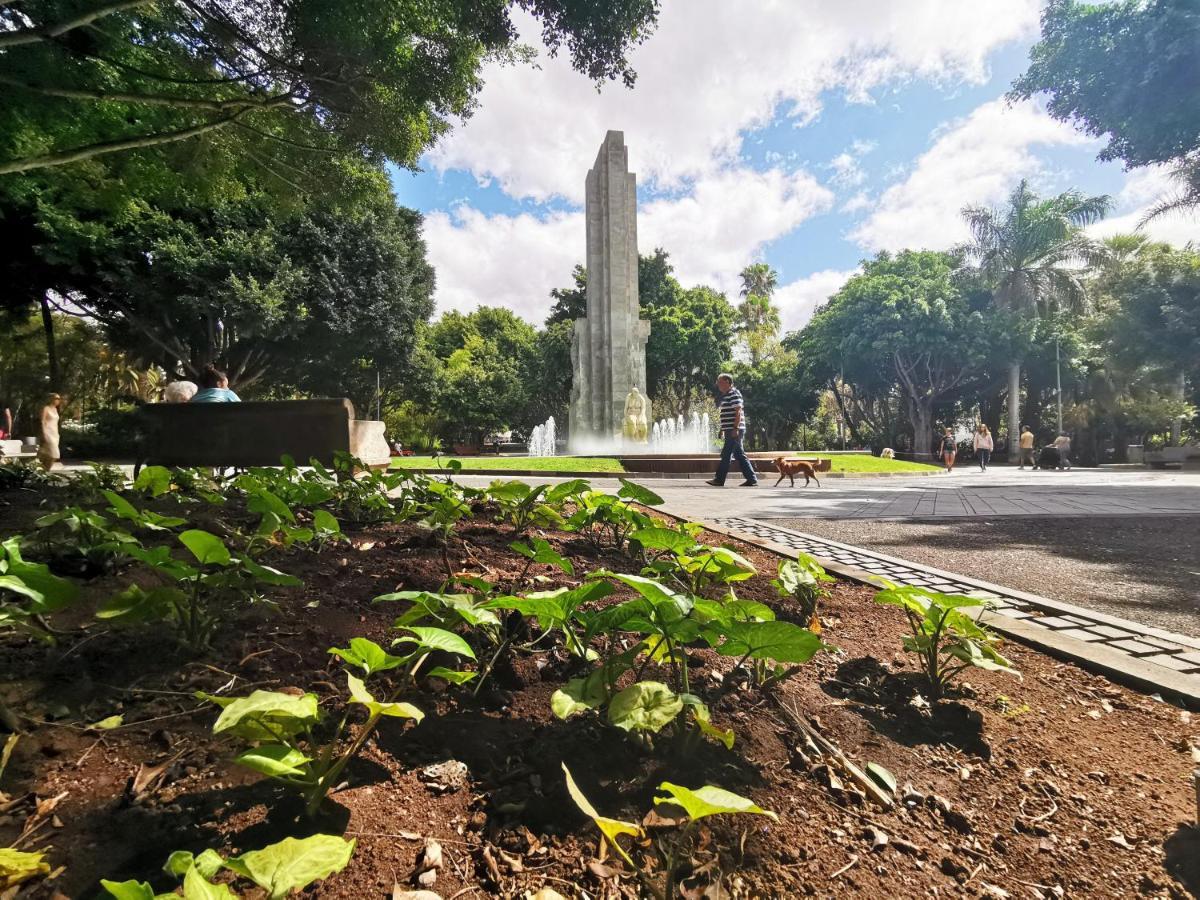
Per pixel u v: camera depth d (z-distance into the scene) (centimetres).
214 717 137
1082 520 645
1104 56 1205
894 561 402
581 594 137
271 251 1895
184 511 319
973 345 2986
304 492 297
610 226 2300
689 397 3791
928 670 193
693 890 104
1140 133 1213
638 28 641
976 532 555
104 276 1683
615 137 2305
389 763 128
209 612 179
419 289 2584
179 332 2053
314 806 108
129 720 134
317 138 737
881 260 3472
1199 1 1082
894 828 128
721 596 254
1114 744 171
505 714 150
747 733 152
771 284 4656
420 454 3753
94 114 648
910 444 3959
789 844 119
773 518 637
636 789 127
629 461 1467
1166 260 2569
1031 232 2784
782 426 4434
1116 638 252
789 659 138
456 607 144
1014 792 146
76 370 3347
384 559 256
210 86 664
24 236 1616
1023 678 212
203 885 72
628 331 2303
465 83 639
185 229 1769
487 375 4041
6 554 127
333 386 2595
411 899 95
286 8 561
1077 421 3309
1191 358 2417
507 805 118
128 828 104
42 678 145
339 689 153
